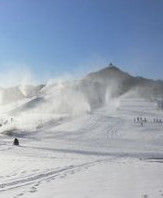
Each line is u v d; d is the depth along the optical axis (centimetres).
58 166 3616
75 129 13100
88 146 8631
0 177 2764
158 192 1955
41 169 3325
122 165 3828
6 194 1978
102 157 5519
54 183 2405
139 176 2733
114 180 2502
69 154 5953
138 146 9125
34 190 2108
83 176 2777
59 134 11906
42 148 7381
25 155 5362
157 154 6906
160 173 2956
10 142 8944
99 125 13988
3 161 4112
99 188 2128
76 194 1931
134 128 13225
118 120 15438
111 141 10238
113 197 1814
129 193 1931
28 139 10312
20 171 3162
